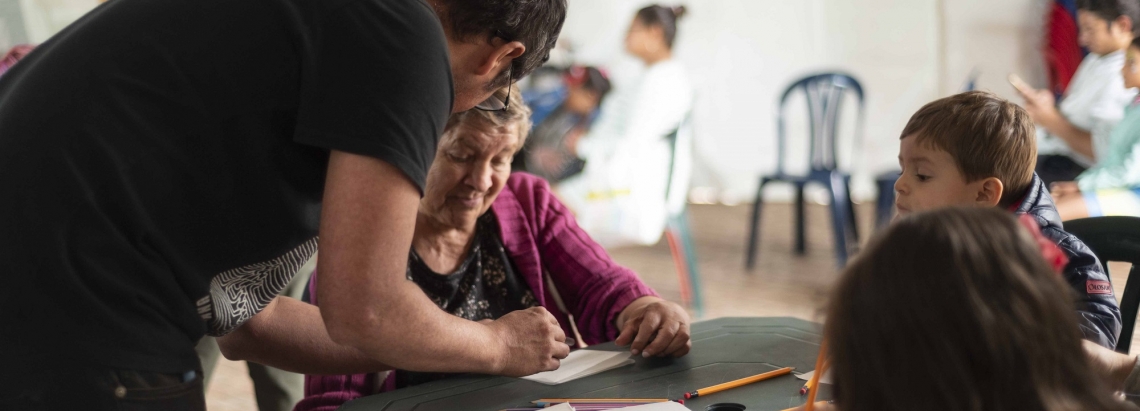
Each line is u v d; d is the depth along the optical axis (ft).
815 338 4.65
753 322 5.01
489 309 5.46
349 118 2.82
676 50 20.84
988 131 4.46
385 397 4.06
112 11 3.05
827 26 19.95
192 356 3.14
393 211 2.86
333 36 2.89
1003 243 2.15
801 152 20.75
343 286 2.86
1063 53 16.33
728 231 18.07
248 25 2.93
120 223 2.87
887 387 2.15
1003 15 17.58
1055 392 2.11
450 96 3.06
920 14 18.84
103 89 2.86
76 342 2.82
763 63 20.63
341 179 2.85
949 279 2.11
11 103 2.99
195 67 2.89
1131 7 10.76
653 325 4.56
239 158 2.96
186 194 2.94
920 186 4.71
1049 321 2.10
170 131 2.88
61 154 2.82
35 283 2.81
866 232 16.69
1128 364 3.54
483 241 5.51
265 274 3.40
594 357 4.46
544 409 3.67
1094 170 10.01
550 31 3.44
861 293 2.22
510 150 5.16
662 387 4.00
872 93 19.79
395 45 2.87
